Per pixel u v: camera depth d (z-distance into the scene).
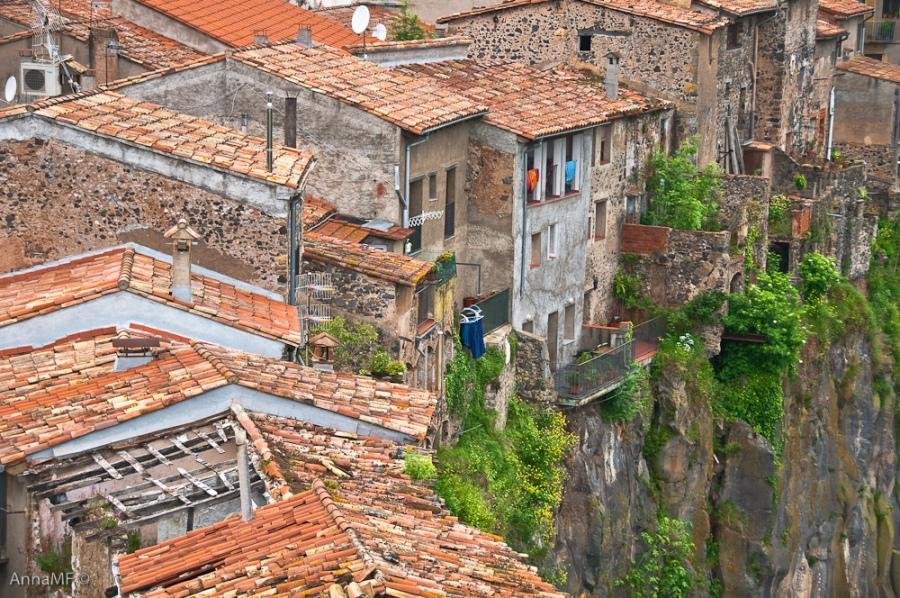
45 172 58.19
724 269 94.25
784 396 99.75
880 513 115.31
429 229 76.31
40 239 58.44
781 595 98.94
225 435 46.44
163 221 58.31
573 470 80.56
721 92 106.88
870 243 122.81
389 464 47.50
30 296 53.91
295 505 41.19
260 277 58.44
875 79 131.25
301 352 56.69
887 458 116.81
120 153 58.06
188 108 73.69
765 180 101.62
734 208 100.38
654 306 94.88
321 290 61.25
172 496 43.44
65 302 52.50
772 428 96.94
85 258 57.91
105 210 58.31
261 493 43.34
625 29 99.94
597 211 92.00
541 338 80.06
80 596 42.28
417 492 46.34
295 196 58.44
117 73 83.06
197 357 50.19
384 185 72.44
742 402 96.50
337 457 46.94
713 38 102.69
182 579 38.28
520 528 73.75
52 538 43.50
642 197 96.94
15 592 43.28
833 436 108.06
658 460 89.75
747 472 96.00
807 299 109.69
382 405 51.00
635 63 100.25
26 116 57.94
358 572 36.38
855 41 140.25
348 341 61.81
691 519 91.44
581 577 80.25
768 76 116.62
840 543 108.00
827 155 128.75
